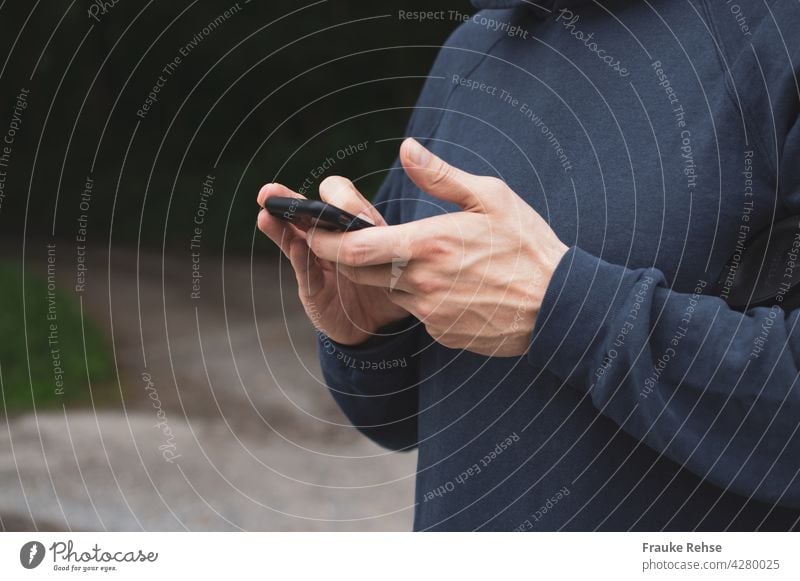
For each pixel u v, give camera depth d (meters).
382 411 1.11
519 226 0.78
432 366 1.01
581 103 0.92
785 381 0.72
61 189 9.12
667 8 0.88
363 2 8.33
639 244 0.83
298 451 4.23
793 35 0.76
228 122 9.14
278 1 8.51
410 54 8.44
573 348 0.77
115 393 4.77
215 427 4.42
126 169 9.26
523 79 1.00
